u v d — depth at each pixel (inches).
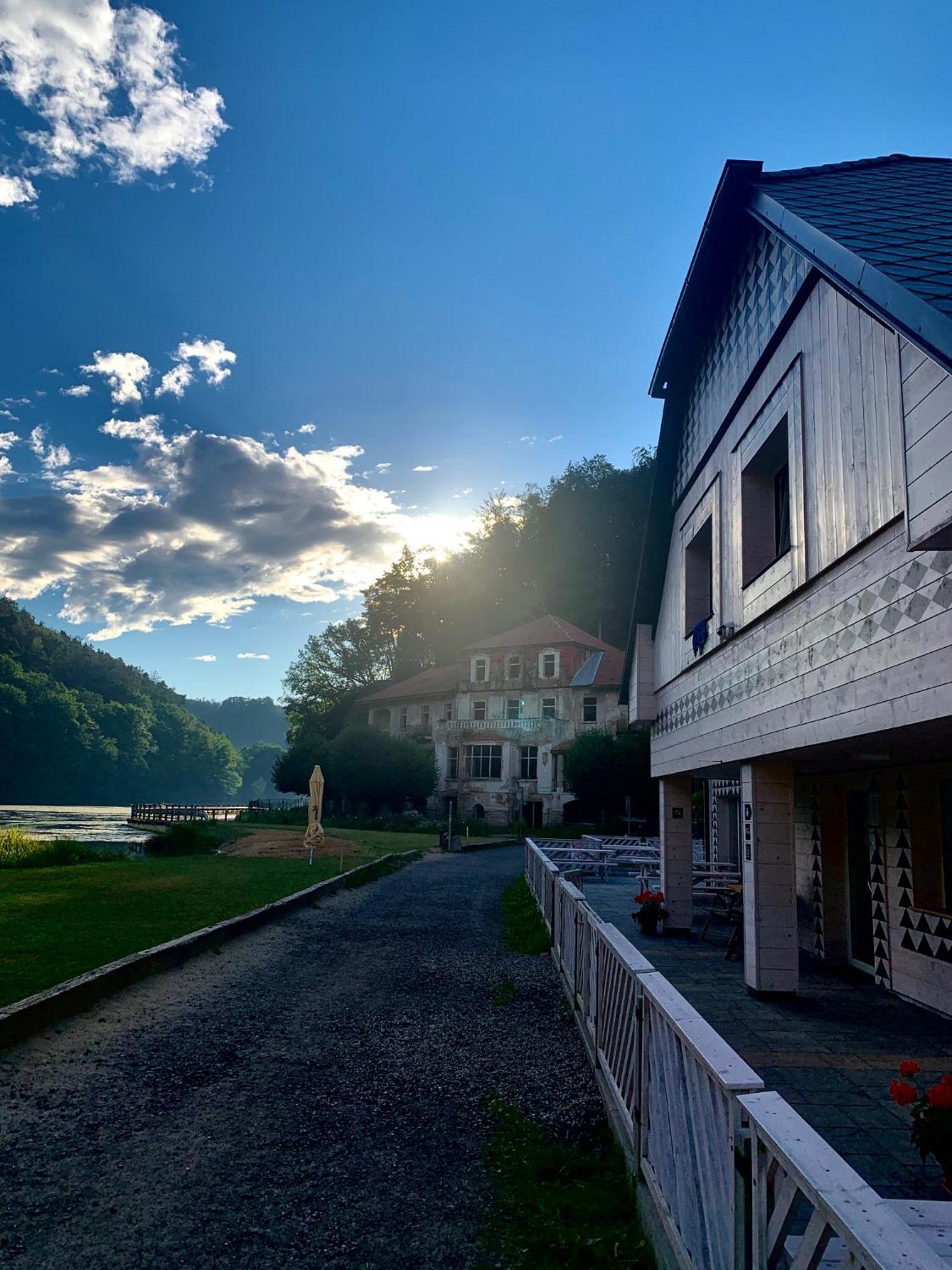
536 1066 251.6
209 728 7214.6
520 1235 151.2
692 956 451.2
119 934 416.5
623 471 2844.5
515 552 3147.1
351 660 3312.0
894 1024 310.8
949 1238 104.3
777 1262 88.7
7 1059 237.5
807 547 277.3
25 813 3668.8
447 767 2310.5
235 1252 145.1
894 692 213.2
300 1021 297.4
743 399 357.4
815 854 453.7
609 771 1732.3
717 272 379.6
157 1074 234.5
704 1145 115.0
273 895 608.7
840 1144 196.4
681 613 479.8
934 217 228.5
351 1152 187.3
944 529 151.9
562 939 376.5
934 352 143.2
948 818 342.6
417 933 499.8
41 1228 151.3
